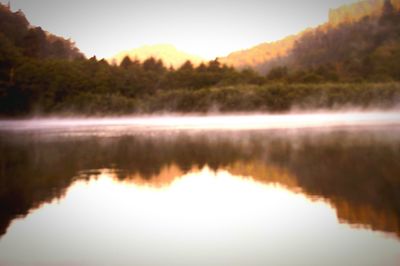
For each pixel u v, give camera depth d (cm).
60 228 1012
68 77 7869
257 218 1065
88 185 1461
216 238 938
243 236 947
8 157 2195
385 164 1725
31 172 1727
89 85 8044
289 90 7512
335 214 1079
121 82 8344
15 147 2686
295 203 1184
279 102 7338
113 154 2255
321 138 2833
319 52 12300
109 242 921
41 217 1097
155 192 1349
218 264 807
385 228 970
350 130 3478
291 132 3453
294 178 1506
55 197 1298
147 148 2505
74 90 7869
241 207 1162
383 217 1045
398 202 1164
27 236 960
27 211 1150
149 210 1152
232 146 2494
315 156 1997
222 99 7419
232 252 862
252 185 1411
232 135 3316
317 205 1158
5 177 1620
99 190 1384
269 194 1288
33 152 2398
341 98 7231
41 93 7538
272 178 1515
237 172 1645
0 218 1089
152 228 1009
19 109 7431
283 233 958
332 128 3788
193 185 1434
